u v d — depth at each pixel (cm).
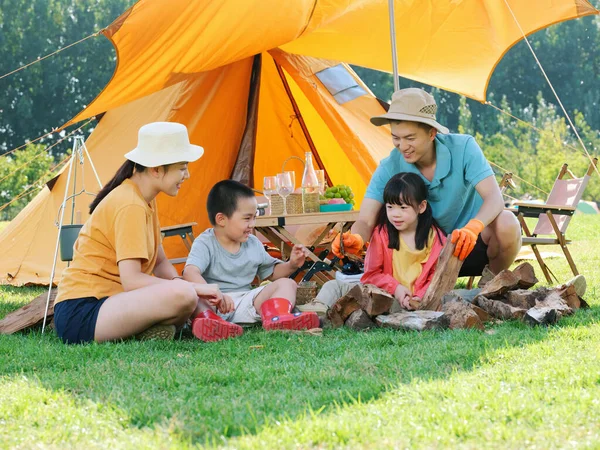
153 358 331
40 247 696
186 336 396
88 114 616
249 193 427
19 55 3388
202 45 570
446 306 382
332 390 264
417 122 416
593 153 2986
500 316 389
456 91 725
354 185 812
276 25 576
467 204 449
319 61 744
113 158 686
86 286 380
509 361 294
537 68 4006
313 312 394
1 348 368
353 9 625
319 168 817
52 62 3406
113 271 384
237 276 436
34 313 432
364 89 764
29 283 668
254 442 210
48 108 3450
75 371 312
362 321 391
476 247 457
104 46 3491
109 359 331
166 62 575
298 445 208
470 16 652
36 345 373
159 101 700
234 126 717
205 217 702
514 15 638
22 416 244
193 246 429
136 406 249
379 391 257
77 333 375
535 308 379
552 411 226
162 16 530
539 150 2978
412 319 379
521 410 226
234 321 412
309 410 237
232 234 426
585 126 3328
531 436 208
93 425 234
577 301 407
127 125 698
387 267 424
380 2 641
